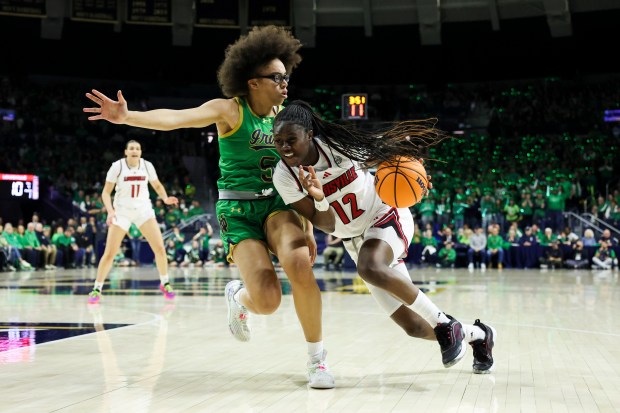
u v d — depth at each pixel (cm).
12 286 1149
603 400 319
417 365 413
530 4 2364
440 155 2492
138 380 368
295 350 473
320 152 354
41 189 2203
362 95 1580
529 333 553
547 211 1994
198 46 2561
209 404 313
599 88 2583
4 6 2209
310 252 404
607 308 757
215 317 684
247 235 378
